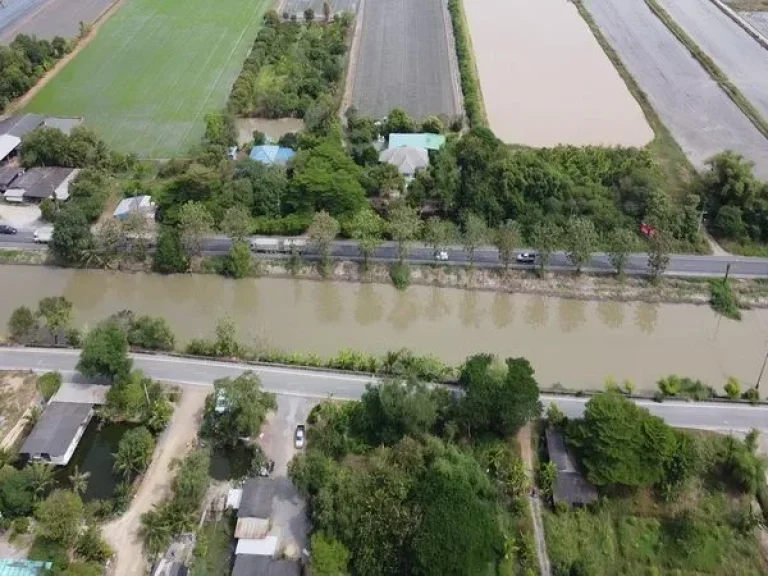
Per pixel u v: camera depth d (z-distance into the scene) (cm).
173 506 9444
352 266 14575
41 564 8769
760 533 9519
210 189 15462
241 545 9131
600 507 9681
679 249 15012
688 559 9219
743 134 19250
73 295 14588
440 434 10575
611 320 13962
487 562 8438
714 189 16138
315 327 13812
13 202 16600
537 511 9731
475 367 10812
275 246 14950
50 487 10031
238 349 12425
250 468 10356
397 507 8694
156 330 12394
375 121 19175
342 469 9656
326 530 8869
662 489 9788
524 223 15212
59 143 17475
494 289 14212
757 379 12462
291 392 11575
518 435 10781
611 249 14200
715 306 13838
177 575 8788
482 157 15700
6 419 11081
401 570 8456
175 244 14300
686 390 11656
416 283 14325
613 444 9694
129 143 18800
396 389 10269
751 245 15225
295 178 15625
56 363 12119
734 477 10031
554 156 16925
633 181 15850
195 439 10781
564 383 12388
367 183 16075
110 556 9150
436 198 15900
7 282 14562
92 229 15550
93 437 10944
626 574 9056
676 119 19950
